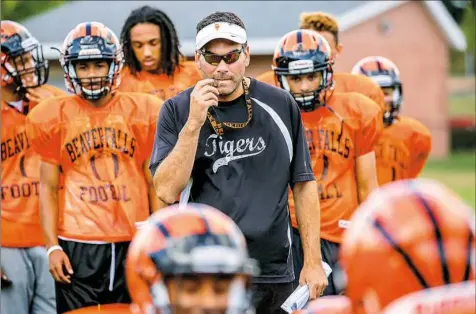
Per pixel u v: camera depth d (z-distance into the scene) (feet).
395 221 9.12
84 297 25.77
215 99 18.66
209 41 18.84
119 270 25.79
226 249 9.53
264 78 28.63
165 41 30.81
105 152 25.77
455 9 160.04
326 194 27.45
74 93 25.82
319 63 26.61
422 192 9.23
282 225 19.65
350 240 9.36
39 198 26.50
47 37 80.07
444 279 9.00
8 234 27.78
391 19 116.26
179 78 31.17
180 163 18.75
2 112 28.02
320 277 20.07
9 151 27.94
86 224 25.59
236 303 9.60
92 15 82.07
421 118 124.77
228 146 19.54
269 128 19.72
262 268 19.54
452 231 9.04
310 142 27.48
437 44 122.52
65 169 25.86
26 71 28.12
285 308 19.57
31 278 28.09
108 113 25.82
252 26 78.89
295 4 82.64
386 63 33.40
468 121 152.56
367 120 27.37
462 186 84.12
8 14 98.12
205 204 19.47
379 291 9.13
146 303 9.76
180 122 19.70
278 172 19.67
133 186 25.81
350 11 96.43
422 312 8.97
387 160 32.91
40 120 25.70
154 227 9.80
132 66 30.91
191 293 9.57
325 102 27.43
